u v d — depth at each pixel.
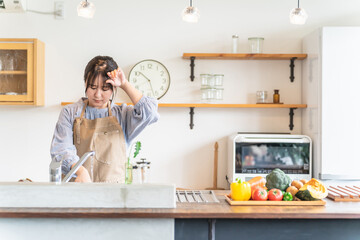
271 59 4.26
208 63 4.28
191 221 2.15
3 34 4.20
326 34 3.79
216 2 4.27
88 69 2.62
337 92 3.78
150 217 2.07
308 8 4.29
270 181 2.48
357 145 3.78
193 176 4.28
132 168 2.37
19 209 2.11
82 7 3.11
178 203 2.31
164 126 4.28
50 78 4.22
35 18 4.21
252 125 4.30
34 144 4.21
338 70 3.78
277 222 2.19
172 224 2.12
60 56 4.23
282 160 3.88
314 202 2.34
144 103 2.65
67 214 2.05
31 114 4.21
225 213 2.10
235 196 2.33
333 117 3.78
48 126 4.21
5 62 3.91
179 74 4.27
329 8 4.29
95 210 2.10
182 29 4.27
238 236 2.17
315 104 3.90
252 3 4.28
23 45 3.91
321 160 3.78
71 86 4.23
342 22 4.29
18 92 3.92
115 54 4.25
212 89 4.11
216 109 4.30
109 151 2.72
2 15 4.20
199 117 4.29
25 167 4.21
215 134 4.29
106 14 4.25
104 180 2.71
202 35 4.27
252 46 4.11
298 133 4.30
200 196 2.54
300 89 4.29
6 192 2.15
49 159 4.21
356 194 2.55
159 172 4.27
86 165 2.70
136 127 2.74
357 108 3.78
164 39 4.26
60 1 4.22
